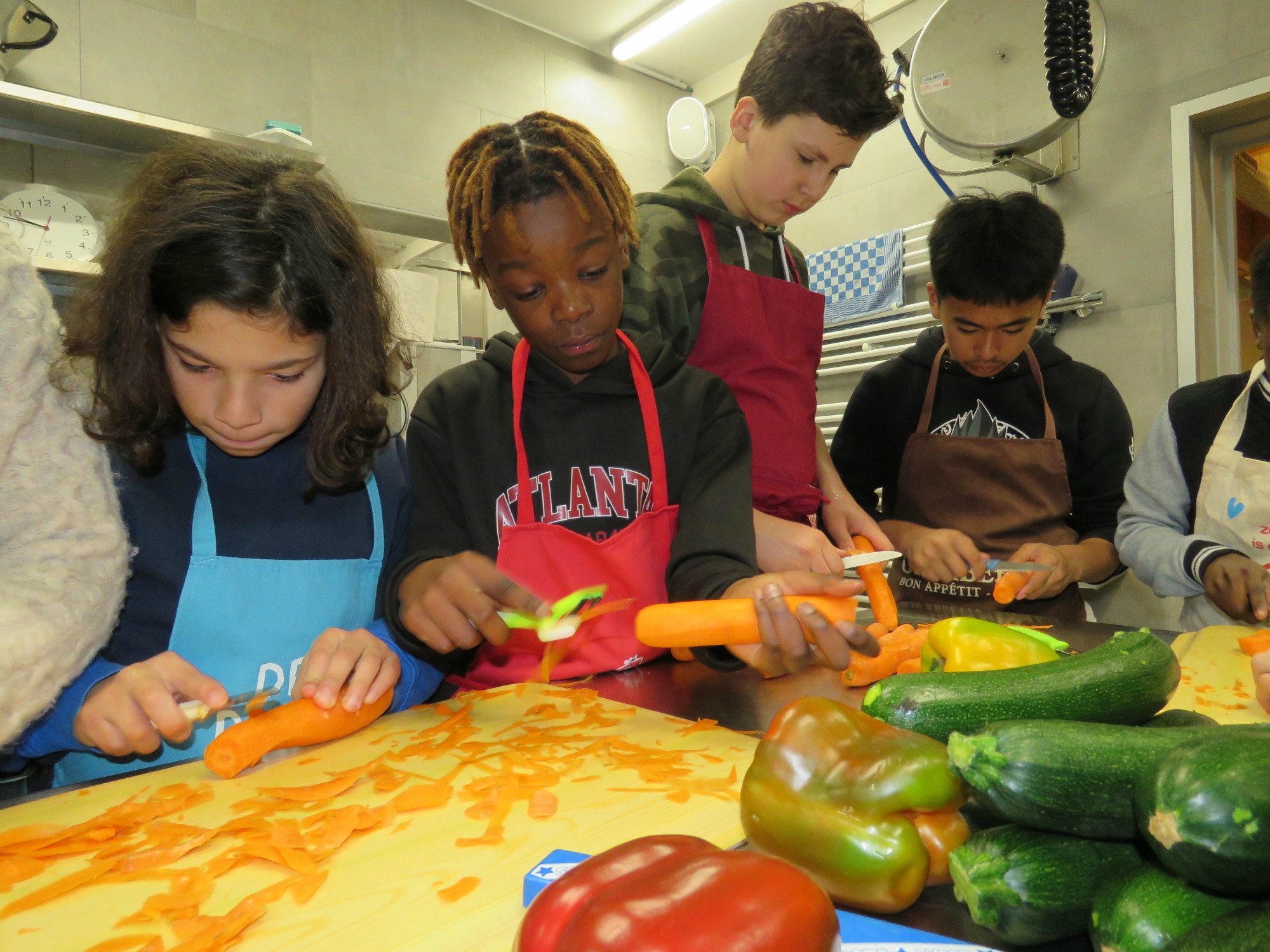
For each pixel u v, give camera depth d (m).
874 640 0.72
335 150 2.63
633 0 2.97
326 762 0.69
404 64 2.79
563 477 1.06
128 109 2.24
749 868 0.31
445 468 1.07
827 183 1.30
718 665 0.90
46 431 0.72
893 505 1.89
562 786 0.62
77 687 0.72
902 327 2.60
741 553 0.95
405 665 0.87
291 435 0.94
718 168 1.40
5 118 1.97
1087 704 0.48
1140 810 0.34
